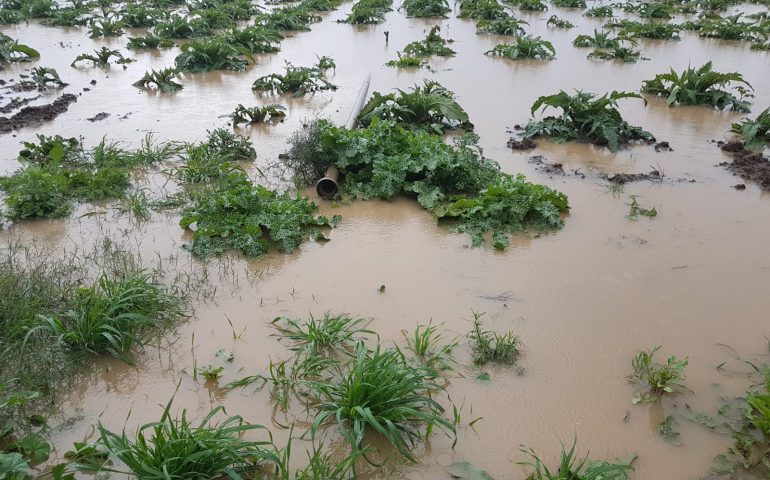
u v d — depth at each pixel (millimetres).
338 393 4148
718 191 7945
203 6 22047
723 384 4527
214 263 5980
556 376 4562
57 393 4289
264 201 6684
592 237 6641
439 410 4195
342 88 12688
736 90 12742
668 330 5121
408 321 5164
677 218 7148
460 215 6859
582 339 4984
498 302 5445
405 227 6797
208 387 4406
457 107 9914
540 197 6965
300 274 5832
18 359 4469
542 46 17016
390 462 3807
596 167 8742
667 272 5988
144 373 4520
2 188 7445
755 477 3752
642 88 12641
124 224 6770
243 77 13625
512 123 10523
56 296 5176
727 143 9719
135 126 10039
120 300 4840
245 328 5047
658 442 4000
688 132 10336
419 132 8992
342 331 4941
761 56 16234
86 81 12820
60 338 4469
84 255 6051
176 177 8094
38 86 12094
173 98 11766
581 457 3867
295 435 4004
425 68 14344
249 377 4402
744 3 24922
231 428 3641
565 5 23922
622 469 3686
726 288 5746
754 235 6781
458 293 5570
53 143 8336
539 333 5043
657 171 8453
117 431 3977
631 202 7566
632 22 20109
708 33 18812
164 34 17547
